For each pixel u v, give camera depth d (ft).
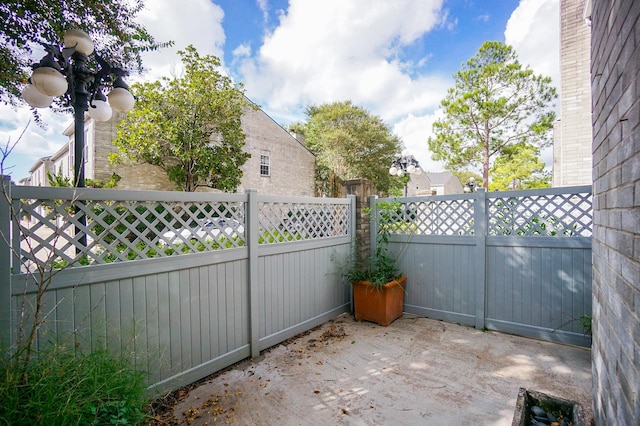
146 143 30.09
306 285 12.17
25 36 10.96
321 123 66.49
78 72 9.37
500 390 7.91
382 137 64.44
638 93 3.65
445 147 42.04
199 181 36.35
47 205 6.28
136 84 29.76
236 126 35.45
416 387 8.11
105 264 6.89
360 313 13.30
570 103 19.07
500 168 39.65
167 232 8.18
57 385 4.65
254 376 8.79
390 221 14.55
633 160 3.84
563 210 10.69
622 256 4.31
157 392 7.36
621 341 4.32
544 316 11.02
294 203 11.60
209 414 7.09
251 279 9.93
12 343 5.65
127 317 7.23
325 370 9.07
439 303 13.30
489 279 12.10
